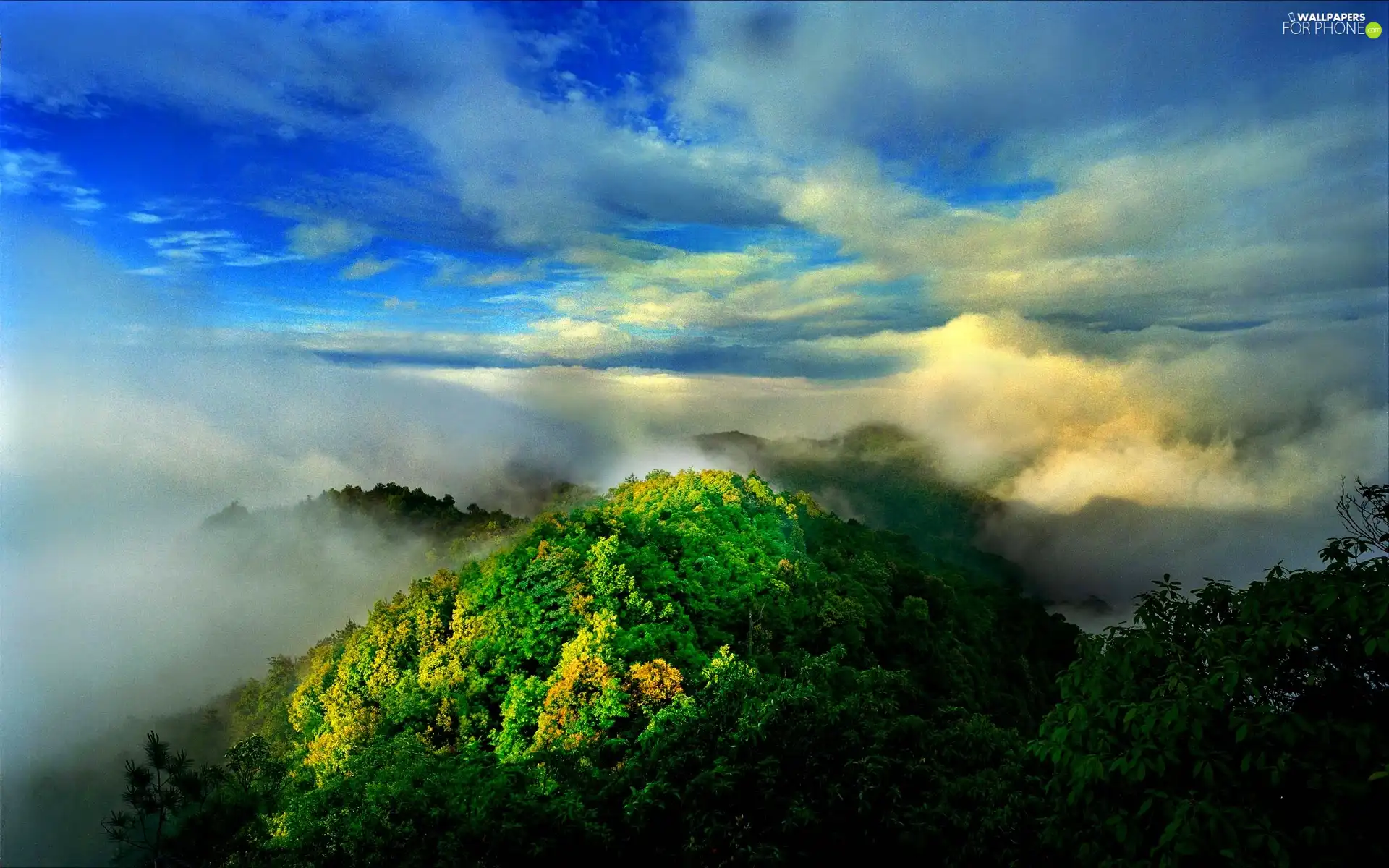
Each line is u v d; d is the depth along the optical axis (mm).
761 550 44438
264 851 16953
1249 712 9297
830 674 20859
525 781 16734
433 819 15898
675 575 36938
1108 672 10664
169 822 18500
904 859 13430
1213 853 8930
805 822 13422
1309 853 8852
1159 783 9742
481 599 33344
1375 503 9961
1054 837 10797
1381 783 8742
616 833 15219
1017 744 14812
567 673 25969
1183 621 10773
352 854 15547
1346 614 9258
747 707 15734
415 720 28922
